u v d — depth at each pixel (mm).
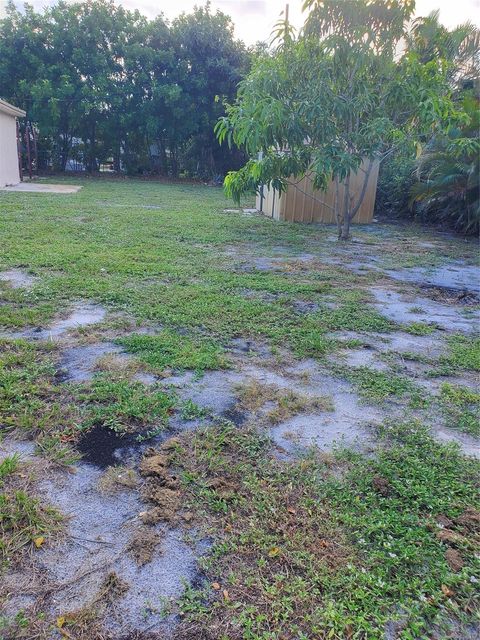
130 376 2475
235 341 3023
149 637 1157
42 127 17375
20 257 4840
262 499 1632
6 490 1625
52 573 1317
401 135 6082
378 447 1963
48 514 1525
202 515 1552
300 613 1226
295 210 8531
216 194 13758
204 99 18406
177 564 1364
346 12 5621
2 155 12516
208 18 18094
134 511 1561
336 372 2641
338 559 1393
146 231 6758
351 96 6047
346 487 1706
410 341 3164
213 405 2240
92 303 3602
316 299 3982
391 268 5320
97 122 18344
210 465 1800
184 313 3459
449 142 7516
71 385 2342
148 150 19734
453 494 1691
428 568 1370
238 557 1394
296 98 6070
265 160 6516
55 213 7984
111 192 12664
